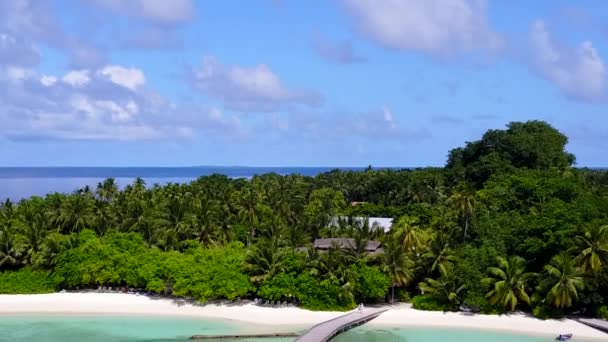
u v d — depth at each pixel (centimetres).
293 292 8450
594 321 7800
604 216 9156
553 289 7694
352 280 8306
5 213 11788
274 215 12094
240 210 12106
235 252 9262
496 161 14900
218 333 7444
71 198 12169
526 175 11512
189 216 10750
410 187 15425
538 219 8669
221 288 8462
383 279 8344
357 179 18825
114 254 9300
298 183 18300
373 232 10256
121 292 9356
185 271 8712
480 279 8200
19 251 9731
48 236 9856
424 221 11888
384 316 8131
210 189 15112
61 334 7406
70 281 9181
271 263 8675
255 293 8900
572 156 16812
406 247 9125
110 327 7719
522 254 8662
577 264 7894
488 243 8669
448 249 8681
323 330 7244
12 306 8606
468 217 9788
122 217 11181
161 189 15175
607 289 7962
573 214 8544
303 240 10331
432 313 8238
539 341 7175
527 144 15212
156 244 10150
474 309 8356
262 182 18275
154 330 7588
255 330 7588
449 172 16138
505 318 8006
